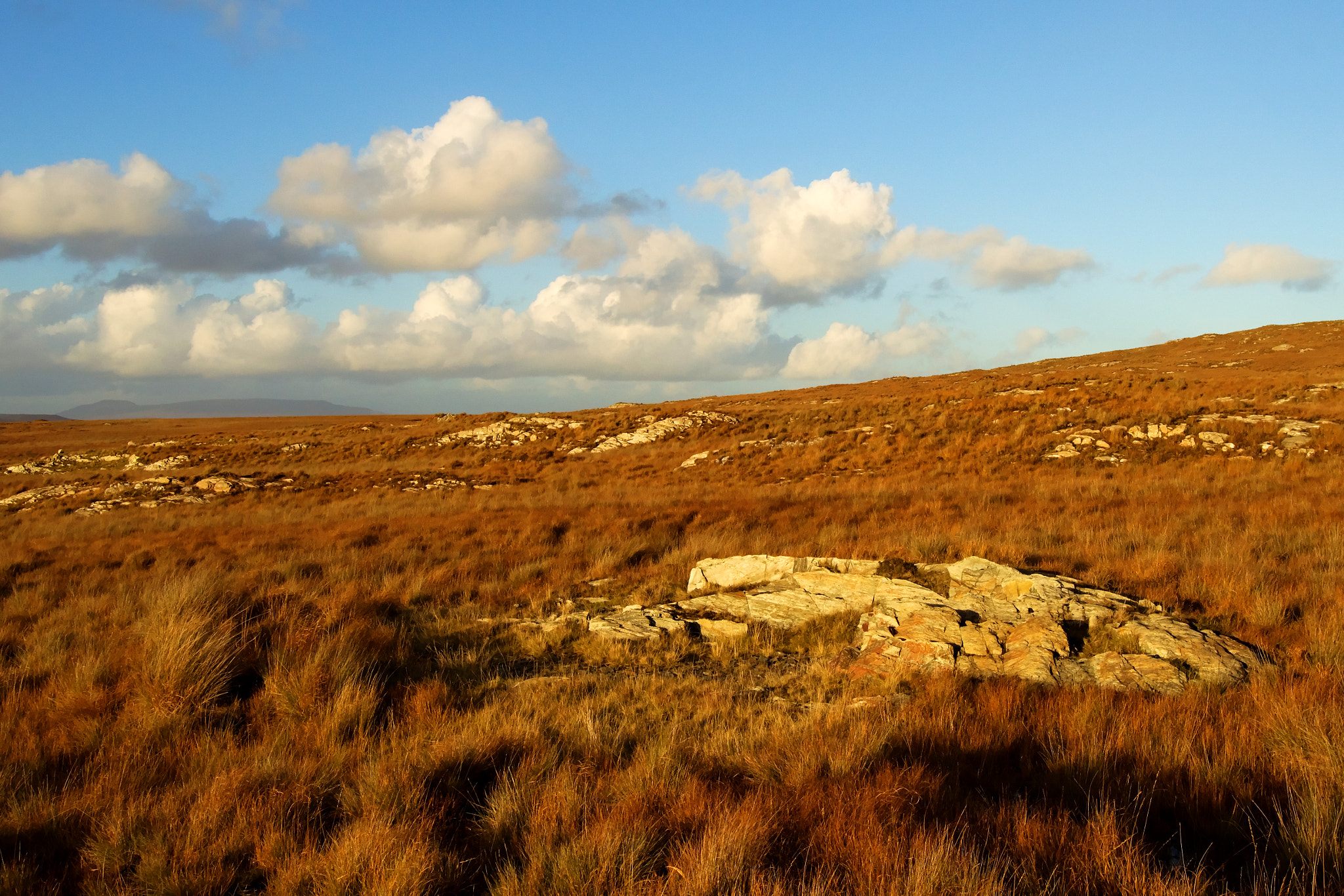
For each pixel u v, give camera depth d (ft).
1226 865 13.19
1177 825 14.71
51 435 293.64
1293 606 29.09
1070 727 19.07
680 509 71.46
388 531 69.62
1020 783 17.02
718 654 31.01
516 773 18.01
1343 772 14.92
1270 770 15.99
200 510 104.88
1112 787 15.66
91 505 112.78
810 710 22.15
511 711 23.12
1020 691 22.35
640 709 23.81
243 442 208.74
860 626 31.35
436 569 48.93
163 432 300.20
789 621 34.27
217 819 15.88
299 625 29.76
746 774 17.89
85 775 18.65
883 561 37.40
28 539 83.56
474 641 33.09
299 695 23.67
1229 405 104.37
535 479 122.83
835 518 59.82
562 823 15.37
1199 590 31.99
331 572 49.24
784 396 257.96
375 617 35.58
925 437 107.76
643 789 16.52
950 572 35.29
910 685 24.77
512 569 49.21
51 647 31.07
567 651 32.24
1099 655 25.12
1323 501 53.67
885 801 14.76
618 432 158.71
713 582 41.11
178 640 25.35
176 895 13.47
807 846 13.47
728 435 140.67
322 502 108.58
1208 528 45.01
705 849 12.94
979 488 74.69
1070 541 44.42
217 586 34.76
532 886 12.89
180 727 21.86
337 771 18.60
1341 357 212.23
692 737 20.68
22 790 17.95
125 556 63.00
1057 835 13.56
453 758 18.58
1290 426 86.89
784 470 103.45
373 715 23.07
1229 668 23.15
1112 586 33.45
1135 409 105.60
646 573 46.03
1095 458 86.84
